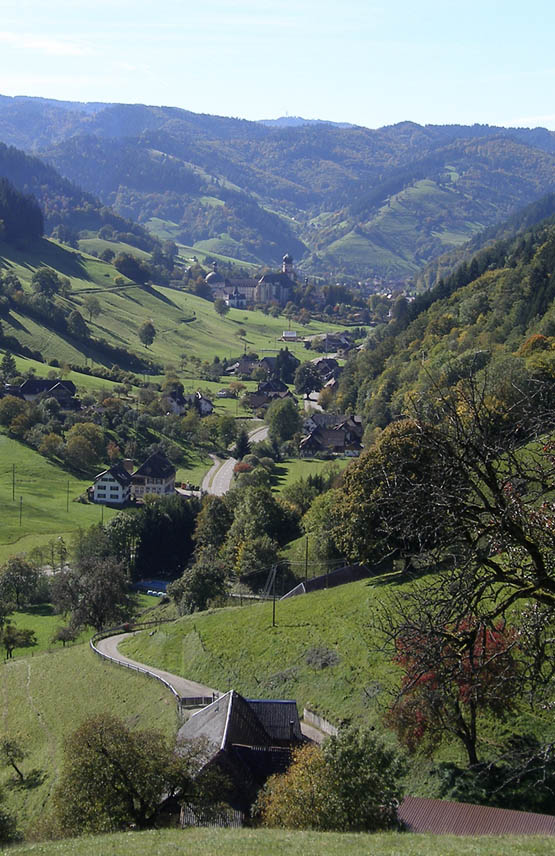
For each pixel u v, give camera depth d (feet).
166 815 128.67
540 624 62.44
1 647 324.19
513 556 63.52
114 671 241.14
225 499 439.22
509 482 63.46
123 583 339.98
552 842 82.38
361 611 226.58
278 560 339.57
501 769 134.10
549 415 64.95
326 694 190.49
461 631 64.28
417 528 63.93
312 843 87.20
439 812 118.11
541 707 66.39
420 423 64.85
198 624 261.65
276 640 227.40
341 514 258.78
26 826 167.94
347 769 114.73
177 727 182.60
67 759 133.08
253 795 138.62
